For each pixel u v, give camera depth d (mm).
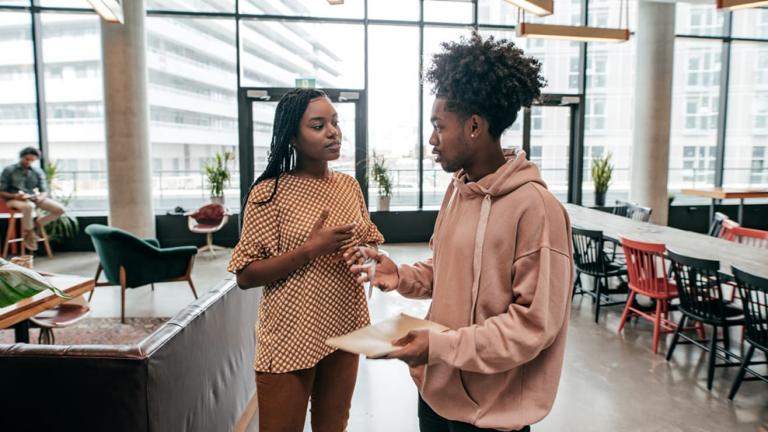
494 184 1074
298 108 1450
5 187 6453
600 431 2570
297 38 7559
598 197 8164
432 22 7691
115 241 4141
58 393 1533
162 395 1604
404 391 3023
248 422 2590
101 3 3555
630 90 8203
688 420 2678
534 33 5062
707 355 3559
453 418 1162
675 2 7352
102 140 7434
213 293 2191
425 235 7965
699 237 4234
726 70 8438
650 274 3643
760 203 8672
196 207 7773
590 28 5184
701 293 3170
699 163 8789
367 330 1072
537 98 1112
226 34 7352
